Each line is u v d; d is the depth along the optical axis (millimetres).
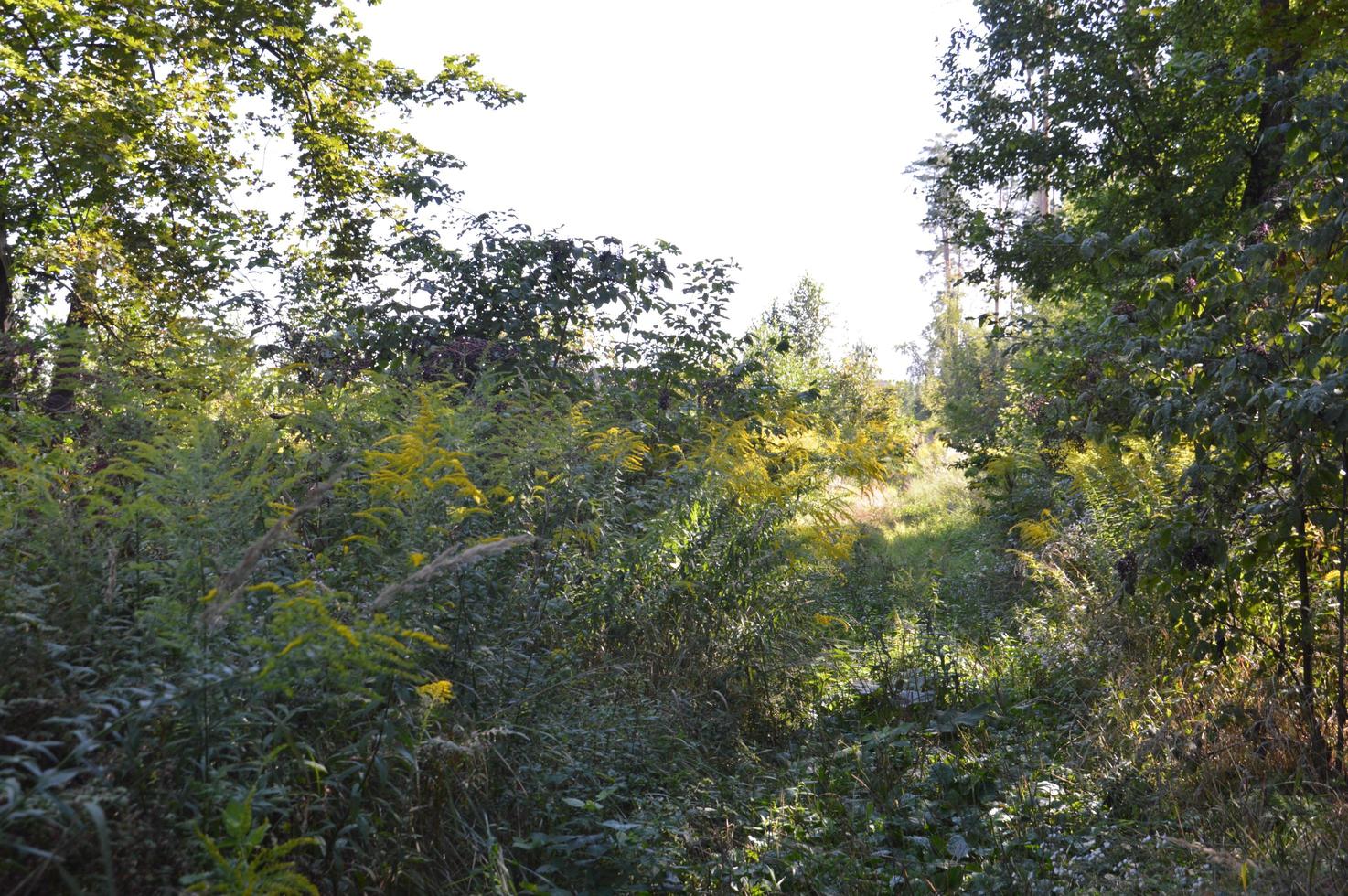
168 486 3217
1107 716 5582
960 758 5410
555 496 5293
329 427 4805
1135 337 6055
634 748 4746
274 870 2590
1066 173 14453
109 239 11438
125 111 12047
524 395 6633
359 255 14219
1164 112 13289
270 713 2947
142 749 2736
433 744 3434
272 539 2871
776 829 4449
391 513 3895
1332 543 5086
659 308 9422
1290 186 5305
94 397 4340
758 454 7586
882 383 30875
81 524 3273
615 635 5520
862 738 5734
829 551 7031
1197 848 3836
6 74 11289
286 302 7379
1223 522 5094
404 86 15539
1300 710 4855
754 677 5977
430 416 4324
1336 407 4340
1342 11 7230
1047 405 11711
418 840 3326
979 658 7465
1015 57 14430
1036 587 9258
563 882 3805
